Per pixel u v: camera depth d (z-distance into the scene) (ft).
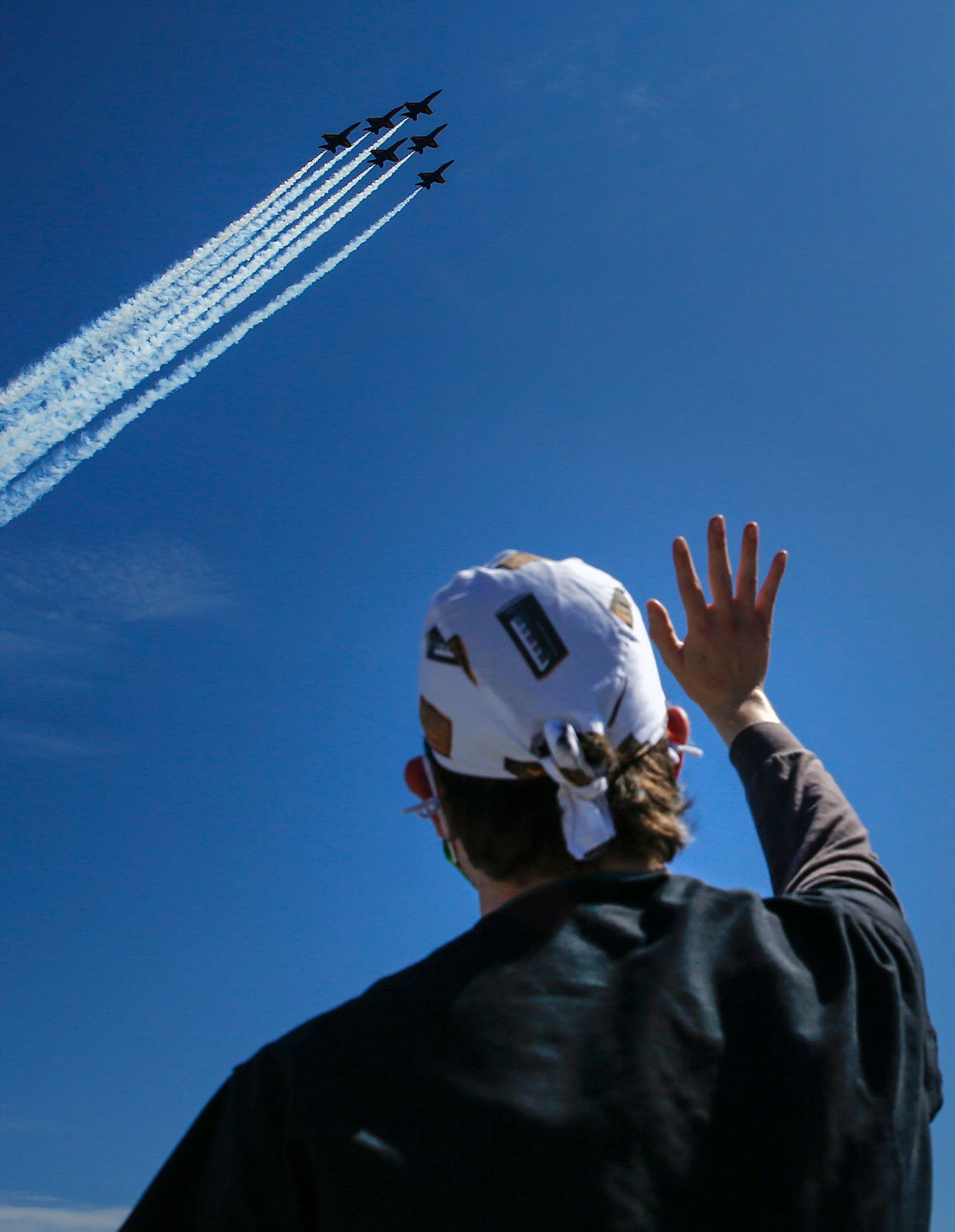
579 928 8.15
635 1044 7.39
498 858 8.93
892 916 9.43
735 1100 7.36
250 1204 7.04
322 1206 6.80
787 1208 6.99
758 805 11.23
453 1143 6.88
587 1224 6.60
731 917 8.54
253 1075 7.60
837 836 10.47
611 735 9.05
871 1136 7.54
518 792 8.89
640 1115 7.06
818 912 8.98
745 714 11.80
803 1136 7.27
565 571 9.64
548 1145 6.86
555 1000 7.61
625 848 8.98
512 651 8.99
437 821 9.85
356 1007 7.77
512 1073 7.17
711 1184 7.00
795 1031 7.75
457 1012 7.50
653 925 8.31
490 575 9.49
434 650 9.36
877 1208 7.31
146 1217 7.51
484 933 8.20
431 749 9.53
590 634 9.17
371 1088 7.15
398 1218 6.64
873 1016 8.30
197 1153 7.75
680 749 10.19
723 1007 7.84
